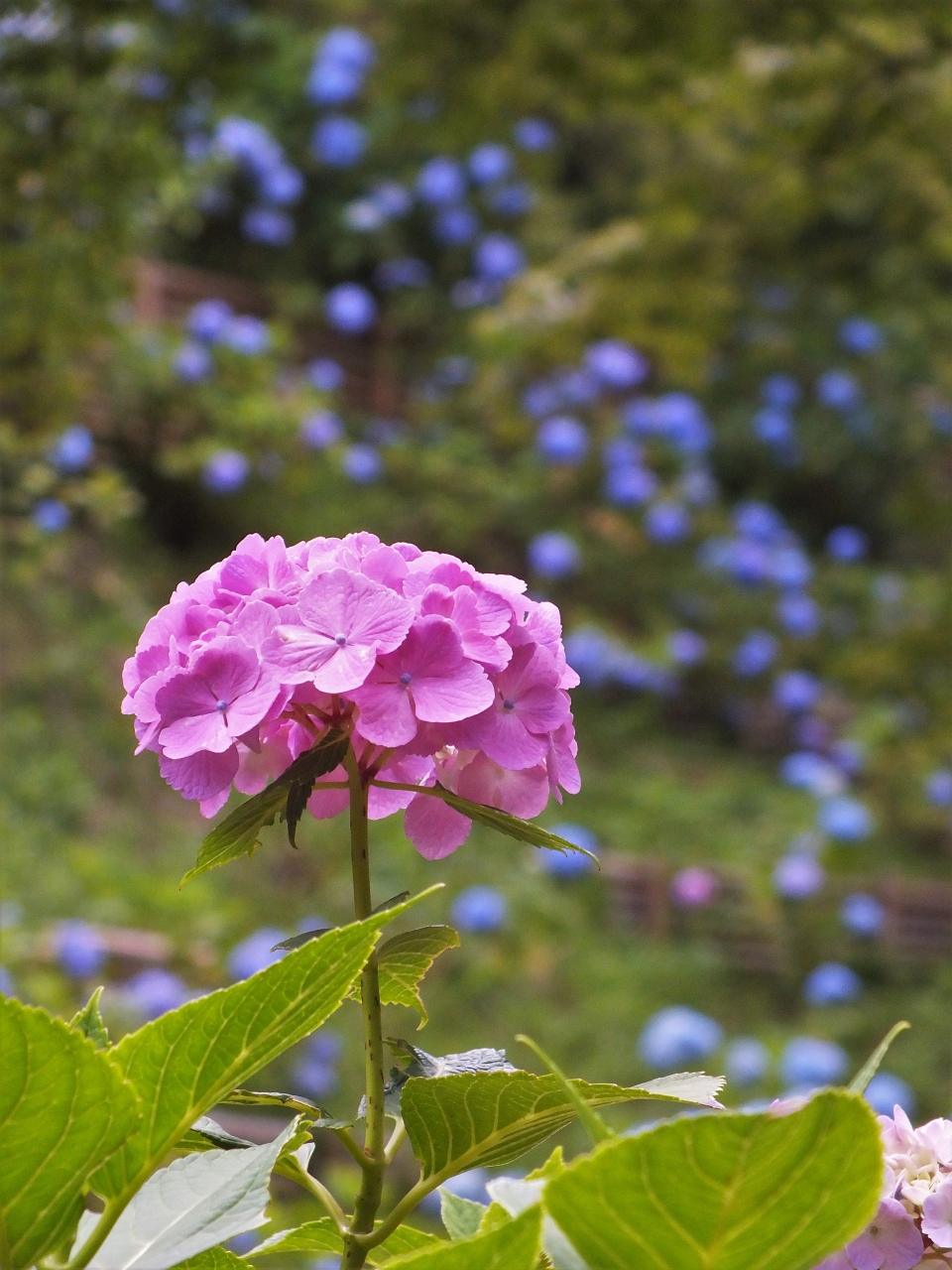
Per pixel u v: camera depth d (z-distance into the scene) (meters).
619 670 11.15
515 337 10.49
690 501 12.38
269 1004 0.86
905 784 10.87
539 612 1.08
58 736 8.59
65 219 5.01
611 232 8.97
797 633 12.05
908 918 9.55
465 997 7.72
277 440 10.61
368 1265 1.10
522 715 1.03
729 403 13.48
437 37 7.03
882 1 6.12
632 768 10.78
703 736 11.79
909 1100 7.31
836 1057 7.28
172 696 0.97
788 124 6.88
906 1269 0.90
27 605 9.14
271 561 1.06
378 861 8.30
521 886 8.59
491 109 7.45
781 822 10.19
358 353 12.69
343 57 11.96
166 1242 0.89
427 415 12.32
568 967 8.20
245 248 12.26
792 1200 0.68
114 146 4.96
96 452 10.14
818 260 12.06
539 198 13.05
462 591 1.02
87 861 7.41
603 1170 0.68
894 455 13.46
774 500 13.62
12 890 7.01
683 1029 7.27
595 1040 7.65
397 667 0.99
